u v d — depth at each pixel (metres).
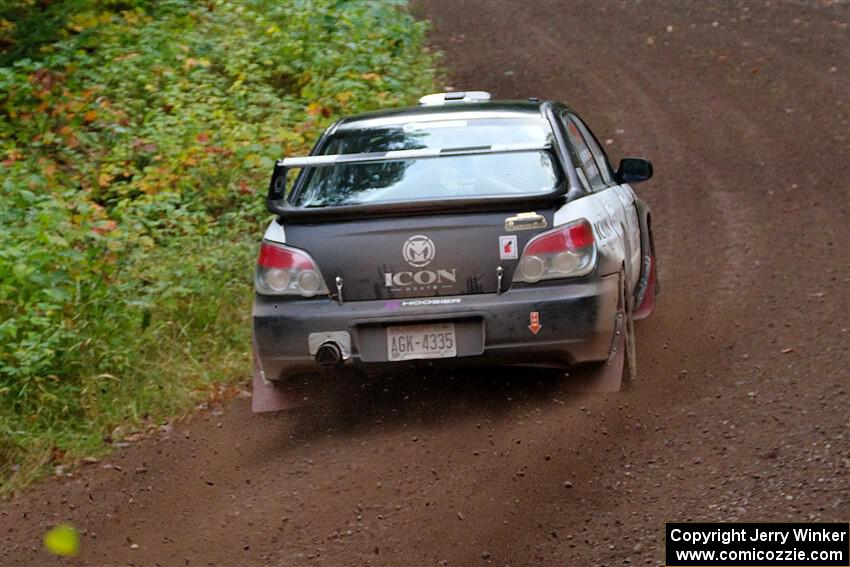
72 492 17.81
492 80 49.03
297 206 19.38
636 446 17.28
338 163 18.28
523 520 15.08
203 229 29.30
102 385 21.30
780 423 17.52
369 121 21.03
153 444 19.59
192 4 49.88
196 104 37.31
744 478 15.66
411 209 18.09
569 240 18.11
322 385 21.20
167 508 16.78
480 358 18.16
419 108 21.66
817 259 27.14
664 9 61.31
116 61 40.84
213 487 17.42
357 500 16.22
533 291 18.09
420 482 16.62
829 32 54.19
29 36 41.78
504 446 17.69
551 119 20.36
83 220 27.14
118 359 22.05
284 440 19.12
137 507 16.94
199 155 32.78
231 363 23.03
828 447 16.30
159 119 35.75
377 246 18.22
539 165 19.23
